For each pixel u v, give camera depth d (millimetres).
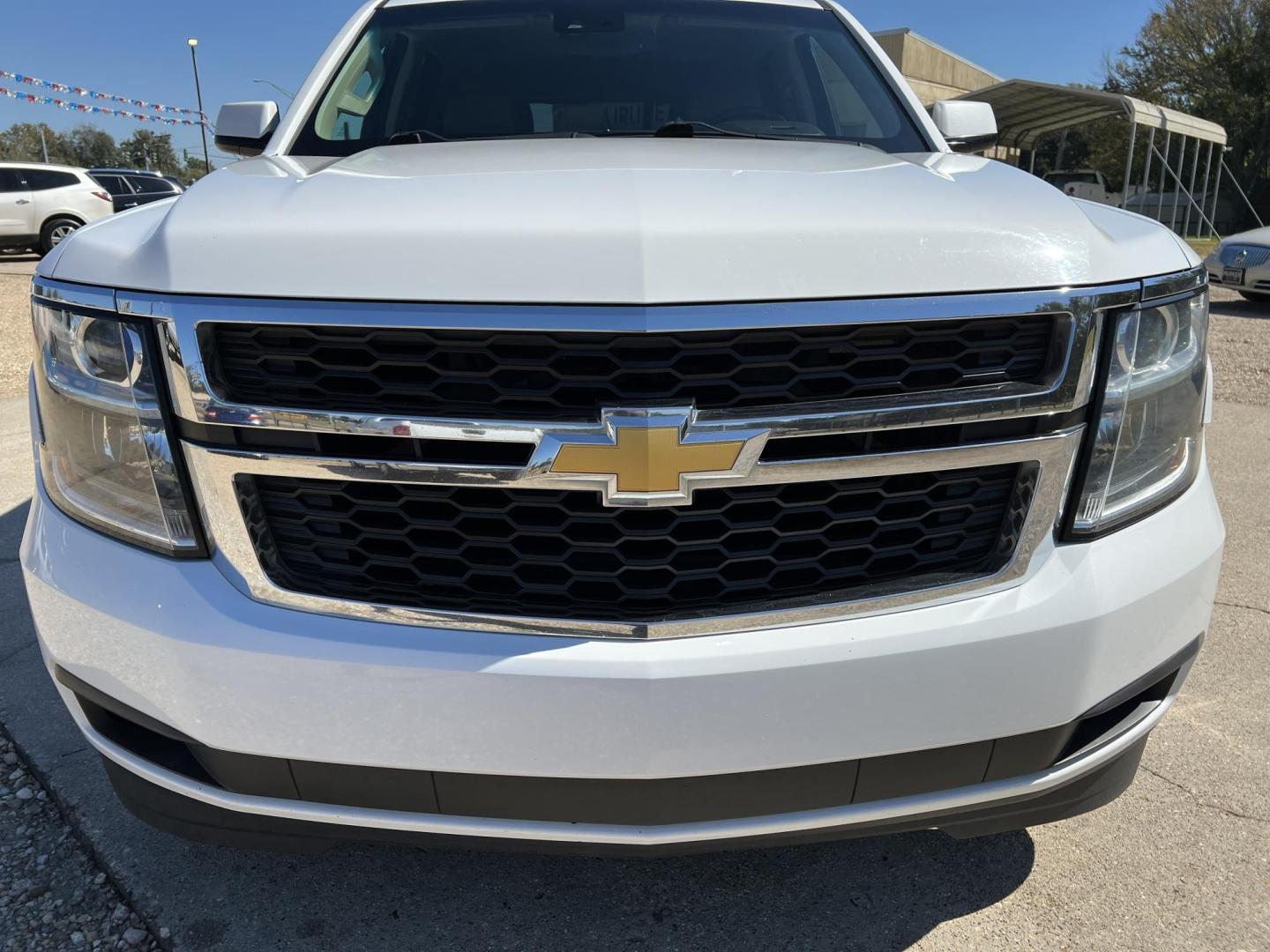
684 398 1196
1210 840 1907
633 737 1230
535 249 1187
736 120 2324
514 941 1663
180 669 1286
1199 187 33812
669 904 1751
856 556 1316
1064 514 1340
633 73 2430
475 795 1286
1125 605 1353
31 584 1450
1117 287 1302
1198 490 1529
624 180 1368
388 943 1656
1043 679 1320
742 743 1252
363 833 1345
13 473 4289
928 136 2270
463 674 1227
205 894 1762
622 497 1201
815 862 1859
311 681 1251
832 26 2645
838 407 1215
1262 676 2545
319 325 1195
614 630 1237
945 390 1244
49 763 2135
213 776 1360
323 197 1355
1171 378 1417
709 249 1193
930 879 1812
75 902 1755
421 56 2467
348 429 1212
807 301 1195
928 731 1304
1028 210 1356
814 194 1354
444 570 1284
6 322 8961
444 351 1200
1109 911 1725
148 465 1296
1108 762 1458
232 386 1247
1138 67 37219
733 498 1258
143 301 1246
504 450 1214
